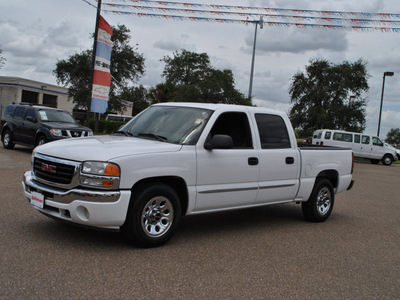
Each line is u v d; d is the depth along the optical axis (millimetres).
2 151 14375
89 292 3424
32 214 5852
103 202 4266
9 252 4227
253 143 5797
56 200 4434
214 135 5238
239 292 3691
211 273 4109
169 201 4832
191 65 57719
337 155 7250
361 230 6645
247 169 5625
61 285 3520
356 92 35062
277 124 6316
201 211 5211
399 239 6203
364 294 3881
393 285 4176
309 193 6719
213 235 5605
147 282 3736
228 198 5438
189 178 4965
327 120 34125
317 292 3842
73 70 33656
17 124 14812
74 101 35156
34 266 3902
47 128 13242
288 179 6301
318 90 34438
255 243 5352
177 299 3432
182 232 5652
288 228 6395
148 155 4602
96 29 17281
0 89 38500
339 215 7875
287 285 3959
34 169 4922
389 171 21547
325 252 5188
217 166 5250
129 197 4406
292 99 36688
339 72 35031
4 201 6551
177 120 5504
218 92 31844
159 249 4754
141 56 36156
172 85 41125
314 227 6613
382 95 34594
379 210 8750
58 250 4410
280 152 6133
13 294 3273
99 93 17703
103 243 4777
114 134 5770
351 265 4730
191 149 5031
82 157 4402
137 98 58156
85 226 4410
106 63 17750
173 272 4043
